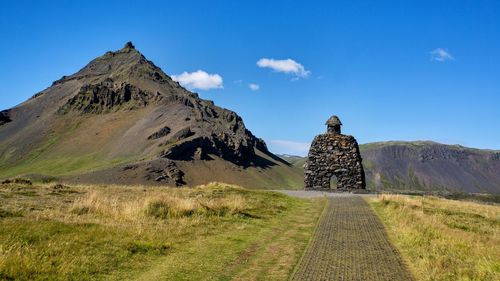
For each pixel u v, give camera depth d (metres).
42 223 16.11
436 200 38.53
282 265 13.38
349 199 37.25
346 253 14.95
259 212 25.75
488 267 12.39
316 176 55.12
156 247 14.91
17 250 12.24
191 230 18.45
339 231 19.59
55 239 14.33
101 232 15.81
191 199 24.98
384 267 13.09
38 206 21.16
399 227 19.72
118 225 17.64
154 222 19.38
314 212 27.39
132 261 13.36
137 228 17.25
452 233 17.94
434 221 21.23
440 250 14.72
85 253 13.41
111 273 12.13
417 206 30.02
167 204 22.27
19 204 21.23
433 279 11.75
